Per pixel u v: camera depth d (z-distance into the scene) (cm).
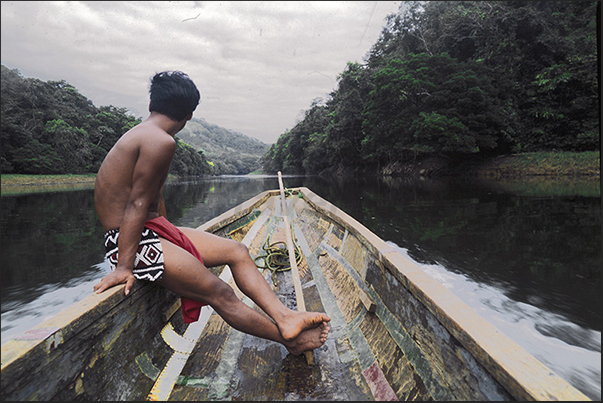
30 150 2877
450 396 106
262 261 305
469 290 300
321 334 148
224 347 166
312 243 360
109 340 120
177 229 149
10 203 1179
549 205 719
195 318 144
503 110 1891
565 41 1948
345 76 3023
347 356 158
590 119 1761
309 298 232
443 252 409
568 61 1884
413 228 550
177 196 1486
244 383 140
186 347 161
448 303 117
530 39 2048
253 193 1678
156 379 136
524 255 388
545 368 82
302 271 286
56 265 445
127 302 130
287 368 150
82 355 106
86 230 671
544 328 236
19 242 570
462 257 389
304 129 4528
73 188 2123
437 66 2091
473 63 2011
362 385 137
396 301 157
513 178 1576
